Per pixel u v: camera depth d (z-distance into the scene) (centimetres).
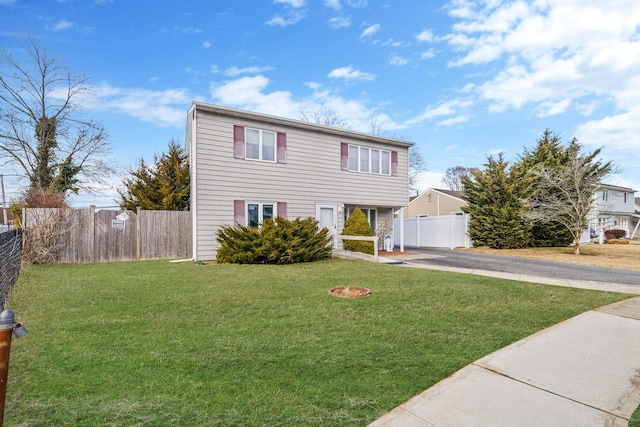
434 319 536
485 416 285
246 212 1355
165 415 273
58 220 1182
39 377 333
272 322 516
